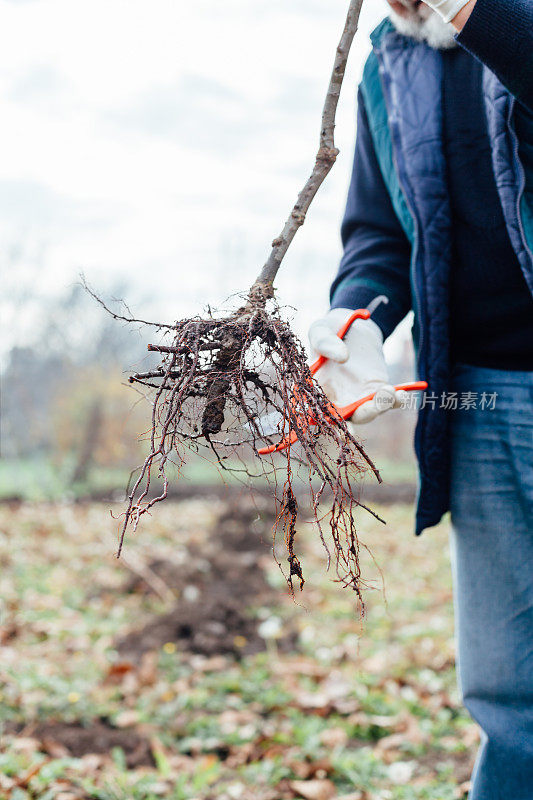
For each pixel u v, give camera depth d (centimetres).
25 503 951
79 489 1041
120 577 573
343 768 270
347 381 162
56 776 255
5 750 276
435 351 163
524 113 146
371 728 311
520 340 163
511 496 161
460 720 306
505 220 149
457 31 136
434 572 603
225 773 277
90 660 394
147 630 432
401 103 167
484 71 154
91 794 245
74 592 542
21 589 541
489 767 157
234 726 315
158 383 159
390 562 638
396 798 243
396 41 171
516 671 159
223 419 149
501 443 162
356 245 189
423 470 168
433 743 291
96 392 1095
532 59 132
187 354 150
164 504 939
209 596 462
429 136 161
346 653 395
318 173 154
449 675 355
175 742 308
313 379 152
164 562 561
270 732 304
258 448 156
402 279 182
